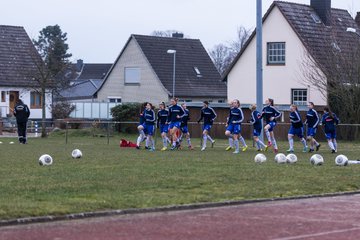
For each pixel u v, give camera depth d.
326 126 53.47
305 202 26.97
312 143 54.84
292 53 89.00
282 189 29.16
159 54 117.44
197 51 121.62
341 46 85.94
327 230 21.12
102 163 39.31
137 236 19.73
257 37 57.62
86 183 29.25
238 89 94.38
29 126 86.94
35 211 22.22
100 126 84.69
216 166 37.81
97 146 59.81
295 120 53.47
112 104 108.31
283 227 21.50
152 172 34.03
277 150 54.22
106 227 21.02
